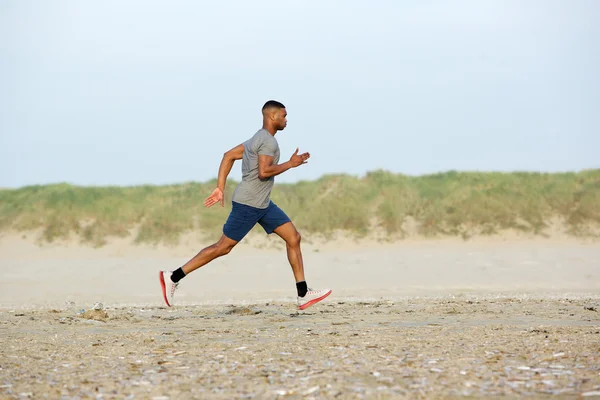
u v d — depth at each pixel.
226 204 30.33
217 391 5.30
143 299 14.74
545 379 5.55
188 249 26.89
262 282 17.75
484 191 30.28
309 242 27.33
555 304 11.78
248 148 9.41
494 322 9.24
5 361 6.60
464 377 5.63
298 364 6.22
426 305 11.83
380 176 31.80
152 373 5.97
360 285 17.11
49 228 28.09
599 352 6.63
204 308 12.02
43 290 16.73
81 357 6.79
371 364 6.14
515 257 22.52
